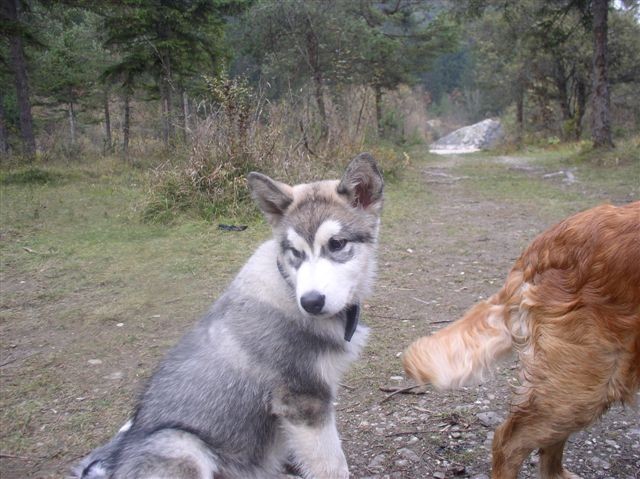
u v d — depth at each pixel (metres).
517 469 0.82
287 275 0.85
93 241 2.19
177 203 2.54
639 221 0.74
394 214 2.71
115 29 4.88
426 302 1.55
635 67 8.46
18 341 1.36
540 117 10.38
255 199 0.94
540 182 3.88
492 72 10.69
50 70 6.45
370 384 1.15
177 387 0.81
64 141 6.59
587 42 7.86
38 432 1.02
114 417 1.06
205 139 2.73
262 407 0.82
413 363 0.85
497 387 1.12
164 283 1.73
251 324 0.83
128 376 1.19
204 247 2.09
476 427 1.00
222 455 0.80
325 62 5.55
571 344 0.75
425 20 7.50
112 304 1.57
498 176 4.39
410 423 1.02
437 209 2.88
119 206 2.82
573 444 0.95
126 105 6.11
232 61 5.92
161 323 1.45
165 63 4.91
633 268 0.72
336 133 3.75
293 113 3.47
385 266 1.88
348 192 0.91
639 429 0.98
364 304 1.54
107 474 0.74
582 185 3.58
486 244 2.15
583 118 9.46
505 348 0.83
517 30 7.14
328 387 0.84
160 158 4.25
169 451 0.75
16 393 1.13
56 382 1.17
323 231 0.85
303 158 2.92
